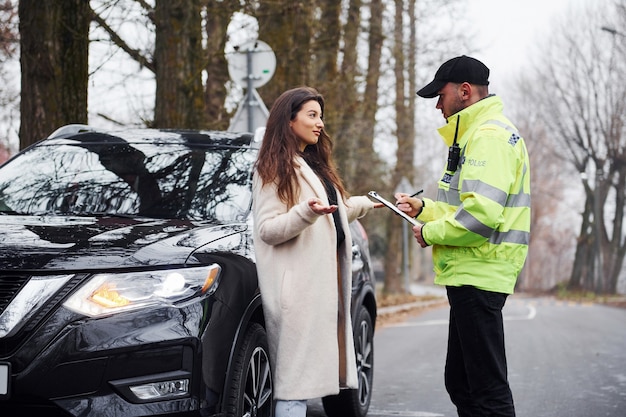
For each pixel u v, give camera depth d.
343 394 6.36
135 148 5.88
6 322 4.00
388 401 7.67
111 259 4.18
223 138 6.08
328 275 4.54
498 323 4.55
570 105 47.28
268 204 4.50
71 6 9.03
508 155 4.43
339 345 4.74
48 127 8.89
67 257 4.15
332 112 17.56
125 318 4.08
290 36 14.43
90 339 4.01
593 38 45.66
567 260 97.00
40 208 5.34
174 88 10.62
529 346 12.23
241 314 4.56
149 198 5.38
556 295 52.38
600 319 19.94
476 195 4.36
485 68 4.71
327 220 4.59
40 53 8.88
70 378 3.98
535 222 64.94
